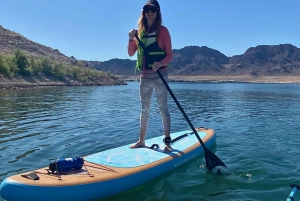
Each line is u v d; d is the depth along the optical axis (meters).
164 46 5.11
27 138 7.62
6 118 10.80
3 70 36.88
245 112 13.77
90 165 4.51
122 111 13.49
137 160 4.88
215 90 39.50
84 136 7.93
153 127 9.40
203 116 12.33
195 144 6.04
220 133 8.52
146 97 5.37
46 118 10.98
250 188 4.49
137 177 4.42
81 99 20.33
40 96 21.88
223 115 12.67
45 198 3.63
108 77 64.00
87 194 3.86
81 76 55.47
